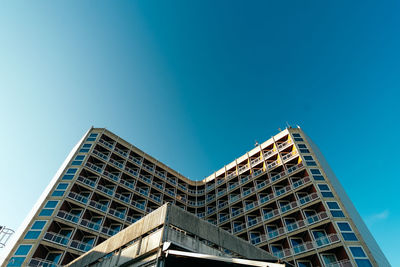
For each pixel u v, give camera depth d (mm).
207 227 14023
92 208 33625
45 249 27406
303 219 30828
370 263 23625
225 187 47688
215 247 13586
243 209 38812
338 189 34375
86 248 29188
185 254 9945
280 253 29703
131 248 12930
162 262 10445
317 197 31391
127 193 40344
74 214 32500
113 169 41531
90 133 44750
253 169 44562
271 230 33875
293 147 40906
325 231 28766
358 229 27734
